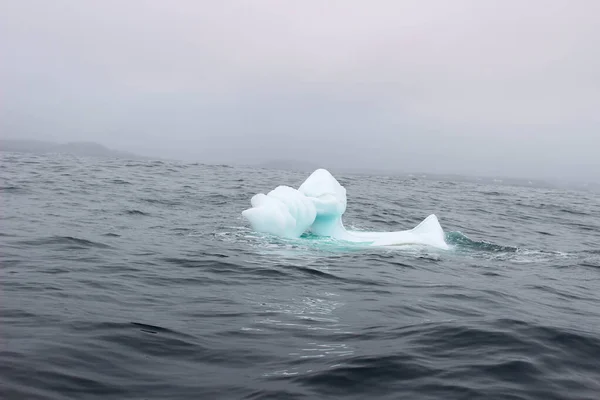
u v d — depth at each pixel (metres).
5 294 6.79
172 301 7.05
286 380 4.63
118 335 5.54
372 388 4.55
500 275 10.05
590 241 16.28
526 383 4.77
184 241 11.34
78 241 10.58
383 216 18.02
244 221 14.33
